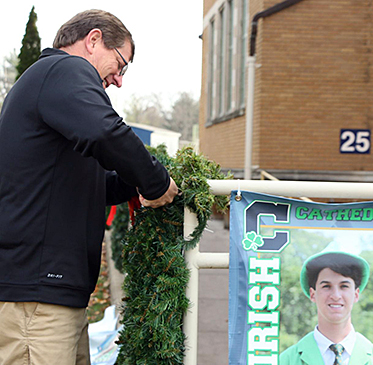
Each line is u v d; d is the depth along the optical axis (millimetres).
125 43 2100
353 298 1810
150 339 1857
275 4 8508
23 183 1812
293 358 1801
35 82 1796
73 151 1854
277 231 1815
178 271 1845
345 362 1804
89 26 2033
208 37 13969
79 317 1939
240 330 1807
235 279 1811
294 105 8547
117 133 1651
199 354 3877
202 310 4949
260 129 8562
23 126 1812
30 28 16422
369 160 8516
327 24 8438
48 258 1808
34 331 1804
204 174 1871
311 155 8570
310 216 1820
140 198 1867
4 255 1805
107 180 2141
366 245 1813
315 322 1810
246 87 9672
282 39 8492
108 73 2096
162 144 3271
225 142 11477
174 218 1895
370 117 8477
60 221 1832
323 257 1812
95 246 1940
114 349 3338
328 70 8484
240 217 1811
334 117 8523
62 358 1834
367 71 8453
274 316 1808
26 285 1786
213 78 13484
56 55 1890
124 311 2035
